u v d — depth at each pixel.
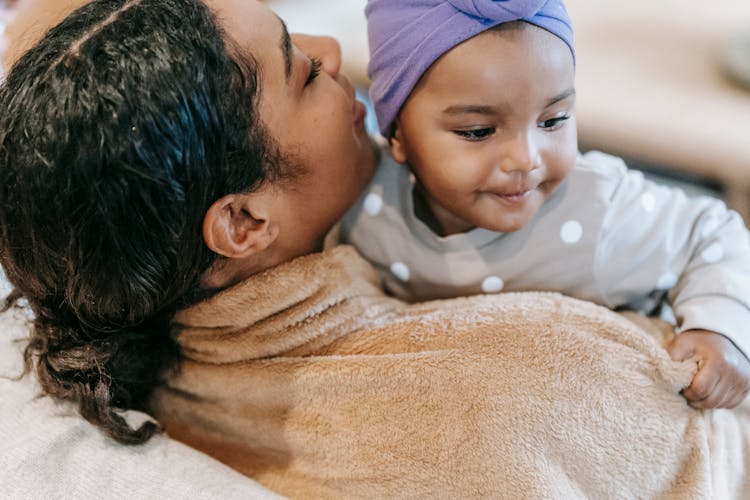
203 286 0.65
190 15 0.54
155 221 0.54
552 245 0.70
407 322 0.66
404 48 0.60
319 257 0.67
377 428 0.63
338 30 1.39
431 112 0.61
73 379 0.63
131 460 0.60
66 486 0.58
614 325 0.63
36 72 0.53
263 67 0.58
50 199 0.53
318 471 0.66
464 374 0.61
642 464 0.60
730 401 0.64
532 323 0.63
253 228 0.62
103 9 0.56
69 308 0.61
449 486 0.60
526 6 0.54
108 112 0.50
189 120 0.52
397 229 0.74
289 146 0.61
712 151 1.09
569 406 0.60
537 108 0.58
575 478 0.60
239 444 0.70
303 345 0.66
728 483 0.67
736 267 0.70
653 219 0.71
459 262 0.73
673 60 1.25
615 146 1.16
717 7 1.36
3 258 0.60
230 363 0.68
